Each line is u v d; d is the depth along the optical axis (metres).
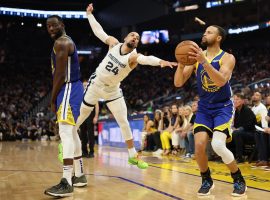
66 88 3.54
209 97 3.49
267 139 5.84
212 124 3.51
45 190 3.45
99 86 4.07
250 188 3.84
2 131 17.94
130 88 24.72
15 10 26.91
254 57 23.64
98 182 4.20
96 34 4.33
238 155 6.43
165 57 28.62
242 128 6.39
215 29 3.50
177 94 19.59
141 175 4.78
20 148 11.04
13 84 25.95
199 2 24.16
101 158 7.21
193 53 3.13
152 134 9.34
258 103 6.59
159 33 26.14
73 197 3.35
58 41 3.47
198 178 4.50
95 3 27.84
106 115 14.27
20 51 29.84
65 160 3.45
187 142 7.82
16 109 22.67
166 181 4.25
